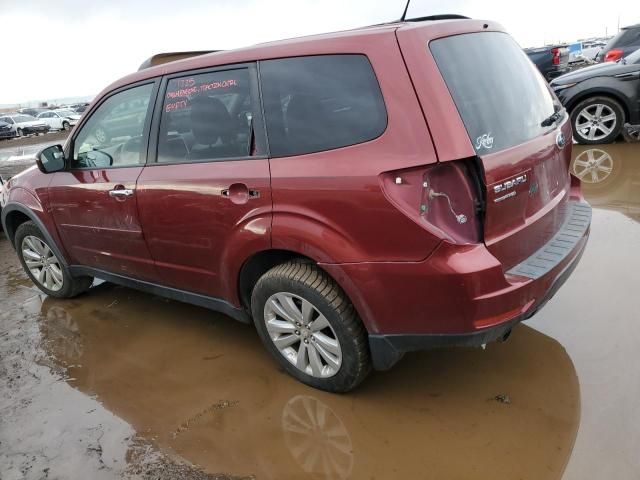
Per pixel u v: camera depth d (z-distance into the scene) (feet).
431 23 7.75
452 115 7.00
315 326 8.54
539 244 8.48
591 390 8.39
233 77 9.03
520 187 7.72
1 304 14.56
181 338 11.57
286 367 9.37
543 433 7.61
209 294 10.19
